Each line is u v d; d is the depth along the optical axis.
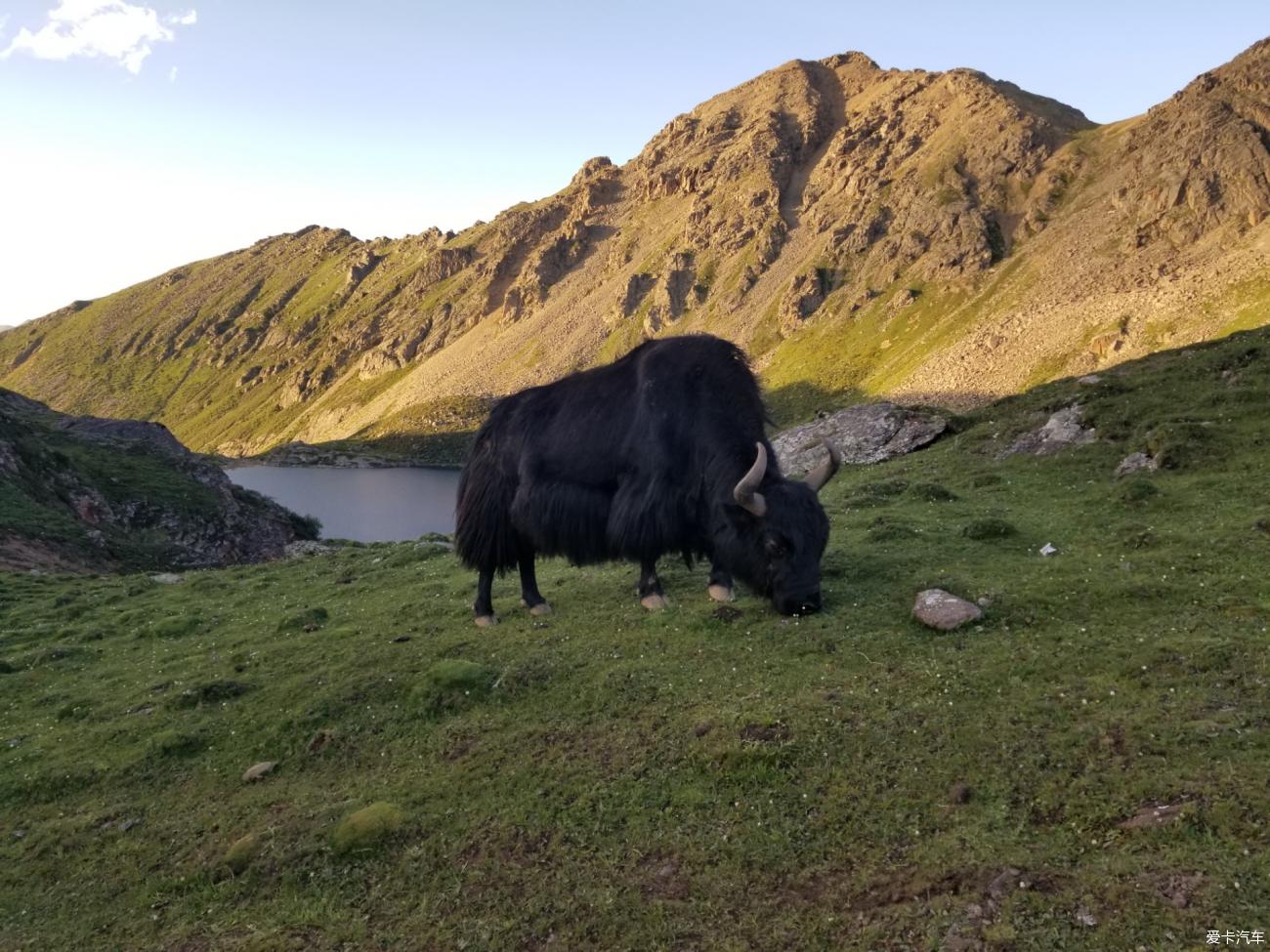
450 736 6.38
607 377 8.49
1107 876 3.62
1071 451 12.98
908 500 12.28
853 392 114.62
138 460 39.12
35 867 5.75
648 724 5.89
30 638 11.81
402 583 12.07
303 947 4.42
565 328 185.12
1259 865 3.49
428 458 144.75
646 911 4.14
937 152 160.00
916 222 144.12
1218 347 15.50
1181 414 12.30
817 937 3.74
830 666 6.35
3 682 9.67
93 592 15.23
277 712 7.43
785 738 5.29
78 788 6.80
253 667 8.77
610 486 8.20
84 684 9.30
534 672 7.13
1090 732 4.76
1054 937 3.36
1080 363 89.31
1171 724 4.68
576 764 5.59
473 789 5.55
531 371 173.00
